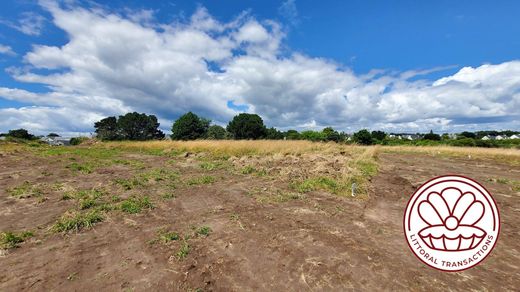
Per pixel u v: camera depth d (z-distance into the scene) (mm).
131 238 3982
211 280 2896
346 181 7492
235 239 3910
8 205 5480
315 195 6375
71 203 5648
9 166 10258
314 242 3787
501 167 13047
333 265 3166
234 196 6336
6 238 3799
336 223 4559
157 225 4496
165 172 9461
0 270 3111
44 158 12977
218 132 44688
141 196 6281
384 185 7539
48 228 4305
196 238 3963
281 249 3580
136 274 3021
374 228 4348
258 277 2949
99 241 3889
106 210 5188
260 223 4539
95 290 2740
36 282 2873
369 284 2803
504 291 2717
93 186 7180
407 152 24328
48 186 7051
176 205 5652
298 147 14859
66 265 3219
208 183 7758
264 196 6270
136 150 19484
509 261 3354
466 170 11445
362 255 3414
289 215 4945
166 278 2934
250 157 12695
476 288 2766
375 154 14836
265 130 44375
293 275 2975
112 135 46781
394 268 3115
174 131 42719
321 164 9805
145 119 48812
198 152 15609
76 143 35188
